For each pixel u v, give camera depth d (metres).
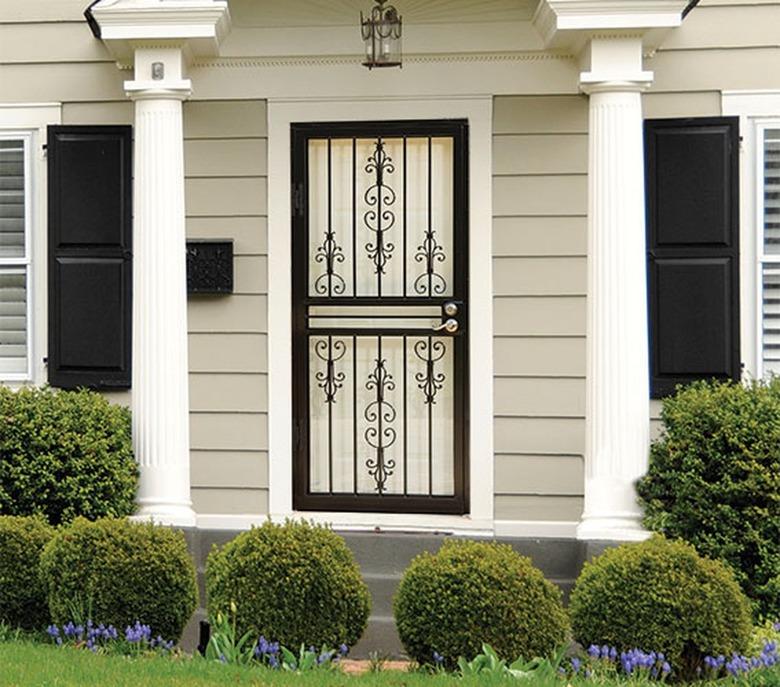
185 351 6.96
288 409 7.47
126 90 6.89
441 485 7.50
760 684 5.23
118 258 7.50
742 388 6.72
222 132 7.48
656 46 7.07
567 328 7.31
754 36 7.23
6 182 7.69
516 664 5.35
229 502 7.50
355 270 7.50
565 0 6.49
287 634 5.66
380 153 7.46
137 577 5.87
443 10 7.31
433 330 7.46
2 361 7.71
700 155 7.17
